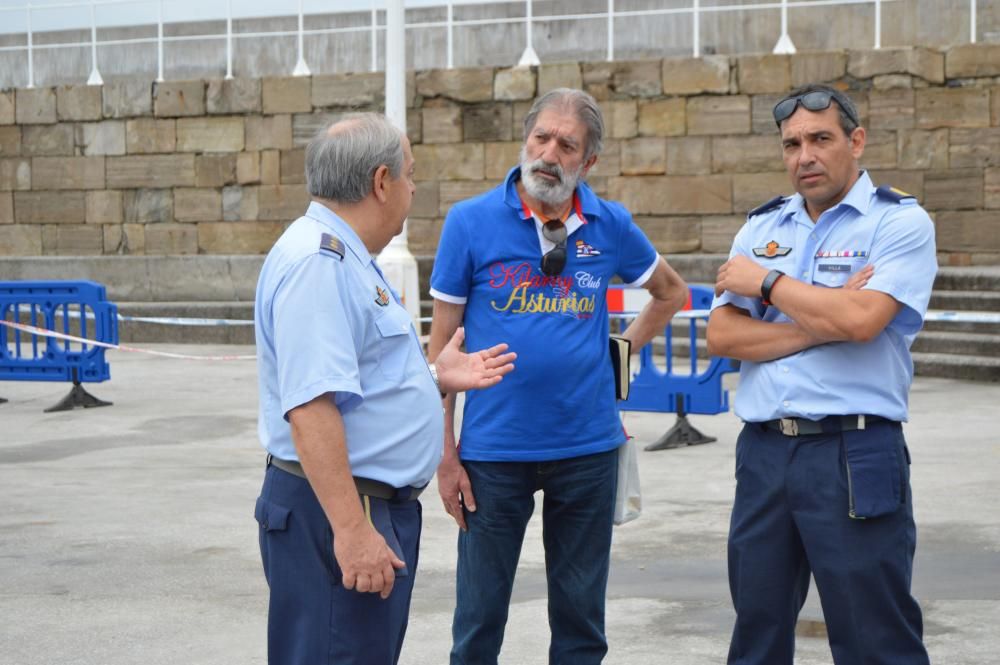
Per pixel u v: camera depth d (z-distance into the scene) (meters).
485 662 4.14
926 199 15.73
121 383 13.36
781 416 3.72
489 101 17.19
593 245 4.11
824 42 17.08
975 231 15.58
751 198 16.31
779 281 3.72
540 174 3.96
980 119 15.50
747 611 3.84
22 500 7.80
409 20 19.08
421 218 17.55
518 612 5.47
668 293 4.50
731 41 17.47
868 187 3.80
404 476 3.25
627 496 4.21
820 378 3.66
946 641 4.95
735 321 3.84
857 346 3.68
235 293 18.08
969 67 15.50
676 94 16.48
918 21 16.72
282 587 3.25
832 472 3.65
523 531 4.16
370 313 3.20
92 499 7.81
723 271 3.87
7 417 11.30
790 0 17.28
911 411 10.75
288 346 3.08
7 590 5.88
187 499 7.79
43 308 12.01
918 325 3.69
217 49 19.67
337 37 19.19
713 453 9.12
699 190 16.48
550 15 18.34
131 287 18.55
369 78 17.88
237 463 9.00
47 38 20.67
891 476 3.64
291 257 3.13
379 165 3.23
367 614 3.22
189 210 18.70
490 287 4.05
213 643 5.12
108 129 18.98
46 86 19.59
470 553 4.10
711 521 7.03
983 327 13.41
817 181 3.75
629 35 17.91
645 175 16.66
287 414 3.09
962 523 6.81
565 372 4.02
